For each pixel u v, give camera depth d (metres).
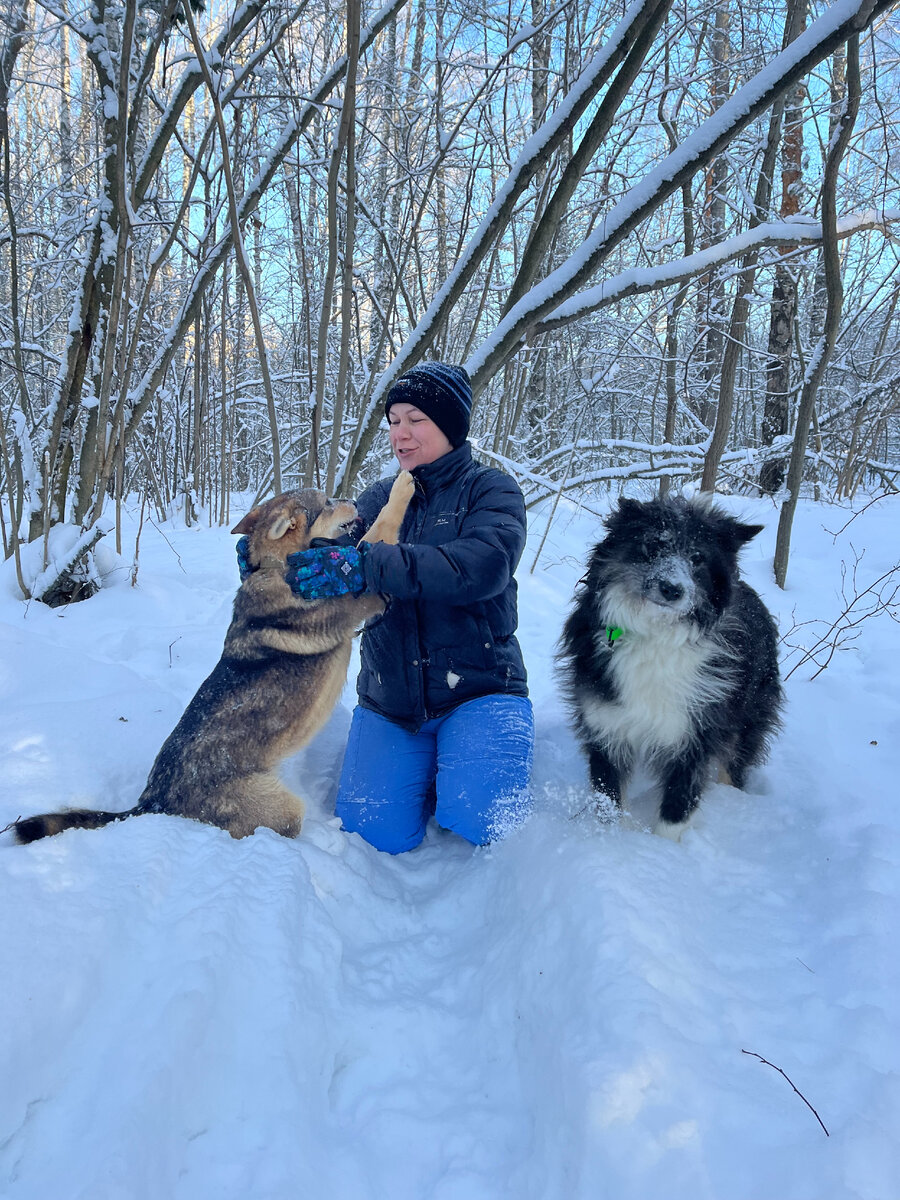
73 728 3.17
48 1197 1.24
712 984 1.84
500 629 2.79
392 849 2.77
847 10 2.90
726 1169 1.37
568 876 2.15
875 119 6.57
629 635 2.55
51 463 5.08
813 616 4.92
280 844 2.40
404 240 6.49
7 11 4.71
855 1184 1.31
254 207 5.25
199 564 6.38
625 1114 1.43
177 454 9.79
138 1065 1.47
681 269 3.96
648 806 2.94
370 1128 1.64
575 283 3.79
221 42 4.70
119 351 5.38
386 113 6.82
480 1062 1.82
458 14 5.34
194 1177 1.42
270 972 1.83
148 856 2.12
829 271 4.66
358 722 2.91
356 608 2.76
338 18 5.96
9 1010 1.47
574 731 2.92
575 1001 1.76
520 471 6.47
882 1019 1.70
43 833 2.22
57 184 8.02
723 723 2.62
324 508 3.00
